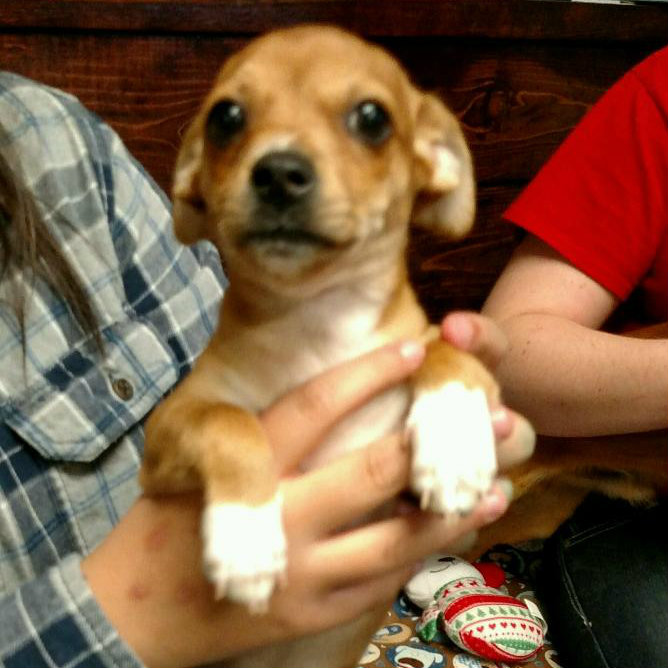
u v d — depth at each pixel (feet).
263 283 1.25
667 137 1.96
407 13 2.30
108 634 1.16
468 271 2.66
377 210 1.26
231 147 1.24
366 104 1.24
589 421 1.87
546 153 2.61
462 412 1.16
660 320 2.13
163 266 1.85
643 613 1.98
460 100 2.46
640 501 2.17
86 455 1.54
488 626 1.88
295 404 1.21
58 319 1.60
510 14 2.41
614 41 2.58
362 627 1.41
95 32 2.08
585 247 1.99
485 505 1.18
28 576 1.46
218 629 1.18
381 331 1.34
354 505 1.16
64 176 1.75
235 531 1.09
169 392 1.69
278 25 2.20
